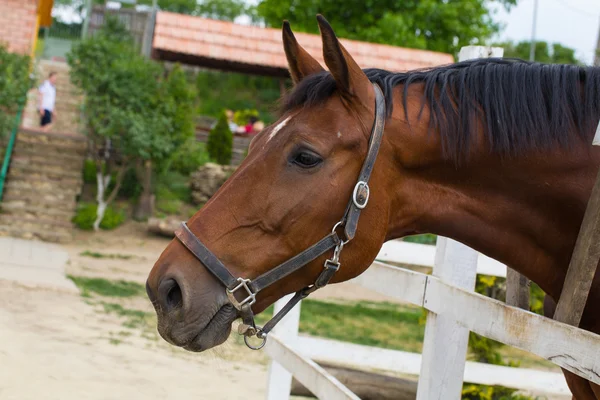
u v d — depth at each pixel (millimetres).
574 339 1760
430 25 22469
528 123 2096
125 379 5348
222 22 18375
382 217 2117
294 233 2045
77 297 8234
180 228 2109
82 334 6543
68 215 13508
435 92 2176
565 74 2160
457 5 22594
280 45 18188
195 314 2002
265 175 2053
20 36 15945
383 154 2115
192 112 14406
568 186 2098
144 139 13047
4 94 13227
